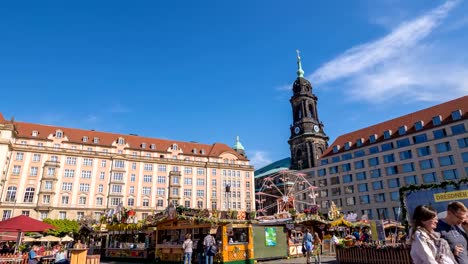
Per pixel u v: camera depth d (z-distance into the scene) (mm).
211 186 88250
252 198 92750
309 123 104562
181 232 25922
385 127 84688
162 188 82688
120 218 33594
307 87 111000
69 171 74375
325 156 95375
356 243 22922
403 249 17516
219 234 23422
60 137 77125
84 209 73125
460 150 67688
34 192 69938
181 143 94625
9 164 69312
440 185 14719
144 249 29156
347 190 86750
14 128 70812
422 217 5258
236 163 95438
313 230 35531
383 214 77438
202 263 20609
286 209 57312
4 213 66062
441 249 5043
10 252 26266
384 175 79438
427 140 73438
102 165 78312
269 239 27281
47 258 21203
